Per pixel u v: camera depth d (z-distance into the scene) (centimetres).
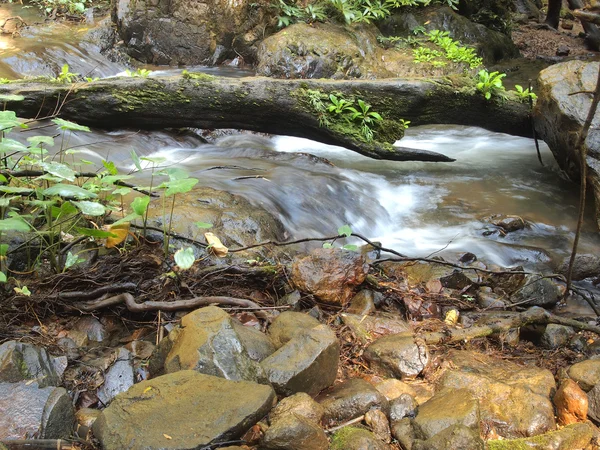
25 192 395
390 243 514
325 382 310
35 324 343
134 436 245
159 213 430
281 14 907
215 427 250
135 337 345
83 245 387
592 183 537
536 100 636
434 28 980
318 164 624
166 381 275
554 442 289
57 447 252
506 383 329
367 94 611
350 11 881
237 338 296
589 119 374
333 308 388
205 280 379
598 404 317
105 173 426
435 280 432
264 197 504
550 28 1292
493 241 517
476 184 630
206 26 899
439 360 353
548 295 436
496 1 1111
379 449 270
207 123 609
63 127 382
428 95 621
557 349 381
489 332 383
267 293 392
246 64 910
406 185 617
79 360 313
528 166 681
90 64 860
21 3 1101
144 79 580
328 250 396
